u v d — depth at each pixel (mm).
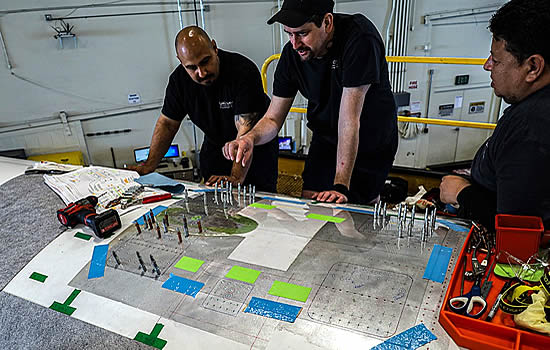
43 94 5160
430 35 5273
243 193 1508
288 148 5453
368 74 1469
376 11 5227
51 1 4828
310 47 1505
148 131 5805
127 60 5359
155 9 5219
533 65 914
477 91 5570
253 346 811
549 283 806
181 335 860
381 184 2020
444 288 910
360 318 848
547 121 916
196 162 5926
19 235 1328
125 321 918
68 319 954
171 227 1277
